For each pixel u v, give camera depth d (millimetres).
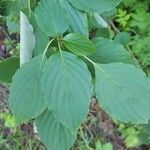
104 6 372
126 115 348
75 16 375
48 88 344
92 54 377
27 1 430
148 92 350
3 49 1138
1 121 1089
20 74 354
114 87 351
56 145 377
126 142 1090
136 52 1083
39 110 352
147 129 893
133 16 1129
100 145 1066
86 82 345
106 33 510
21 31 396
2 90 1109
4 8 454
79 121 344
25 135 1077
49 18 370
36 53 385
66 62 349
